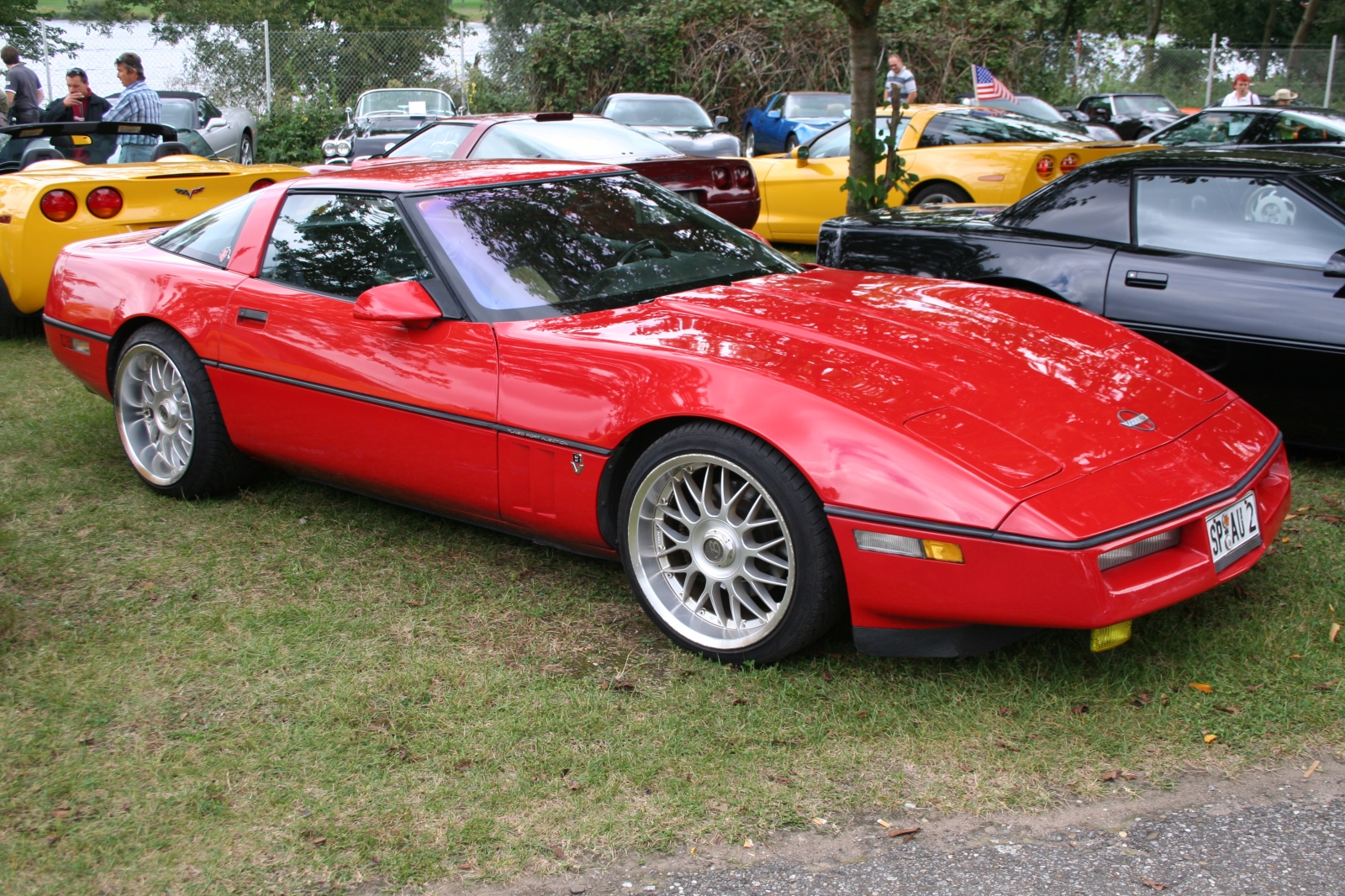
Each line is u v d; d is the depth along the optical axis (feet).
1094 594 8.25
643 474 10.04
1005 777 8.20
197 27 67.05
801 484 9.12
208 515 13.87
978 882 7.13
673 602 10.37
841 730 8.84
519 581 11.85
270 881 7.35
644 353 10.21
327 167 23.66
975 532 8.38
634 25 71.15
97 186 20.56
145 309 14.05
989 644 8.99
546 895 7.15
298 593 11.63
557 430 10.49
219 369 13.32
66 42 66.44
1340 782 7.98
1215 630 10.12
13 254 20.49
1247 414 10.62
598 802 8.05
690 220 13.74
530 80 72.84
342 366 12.10
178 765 8.60
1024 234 16.42
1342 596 10.70
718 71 72.13
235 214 14.08
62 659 10.25
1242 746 8.43
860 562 8.87
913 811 7.87
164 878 7.40
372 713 9.29
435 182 12.78
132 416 14.80
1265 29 109.70
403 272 11.94
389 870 7.41
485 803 8.07
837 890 7.10
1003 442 9.01
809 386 9.42
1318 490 13.61
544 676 9.84
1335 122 33.40
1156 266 14.84
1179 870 7.16
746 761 8.49
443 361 11.32
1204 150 15.76
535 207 12.76
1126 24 122.42
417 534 13.15
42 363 21.44
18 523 13.62
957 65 73.36
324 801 8.14
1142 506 8.64
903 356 10.16
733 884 7.19
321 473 13.05
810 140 32.32
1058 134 29.63
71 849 7.68
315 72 68.80
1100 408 9.78
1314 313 13.42
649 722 9.05
